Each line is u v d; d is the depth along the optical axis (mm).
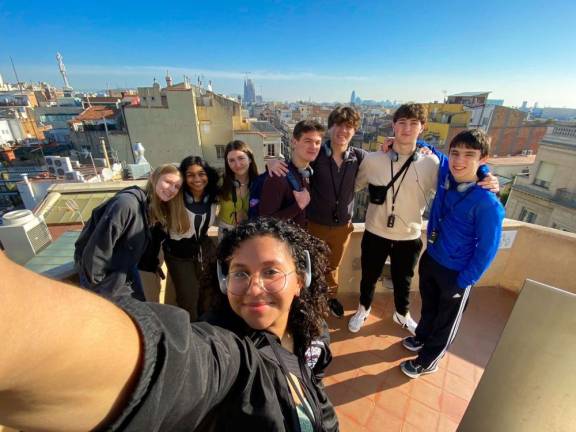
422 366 2363
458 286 2100
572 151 13852
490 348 2748
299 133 2287
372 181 2568
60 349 353
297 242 1160
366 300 2918
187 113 20781
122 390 455
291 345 1246
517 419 1187
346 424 2059
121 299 548
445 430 2043
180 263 2598
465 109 30000
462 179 1981
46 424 395
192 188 2438
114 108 27125
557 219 14383
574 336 1007
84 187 7496
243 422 741
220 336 779
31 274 353
